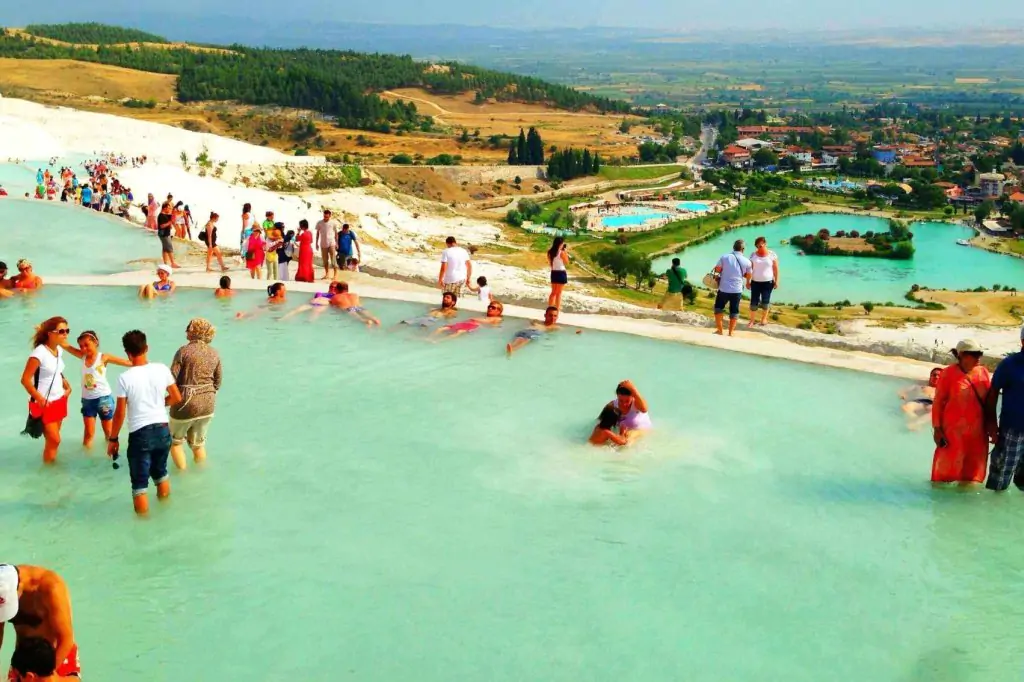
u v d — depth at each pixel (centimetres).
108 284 2292
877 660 843
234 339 1852
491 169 19988
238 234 5591
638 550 1040
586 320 1986
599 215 18288
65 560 996
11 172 6303
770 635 879
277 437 1357
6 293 2147
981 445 1175
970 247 16638
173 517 1104
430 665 830
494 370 1675
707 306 8531
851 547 1046
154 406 1091
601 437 1337
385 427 1402
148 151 11038
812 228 18600
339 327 1942
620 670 825
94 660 826
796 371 1658
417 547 1043
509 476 1234
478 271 7806
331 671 819
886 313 10375
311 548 1036
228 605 921
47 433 1227
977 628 891
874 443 1345
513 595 945
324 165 13688
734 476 1236
